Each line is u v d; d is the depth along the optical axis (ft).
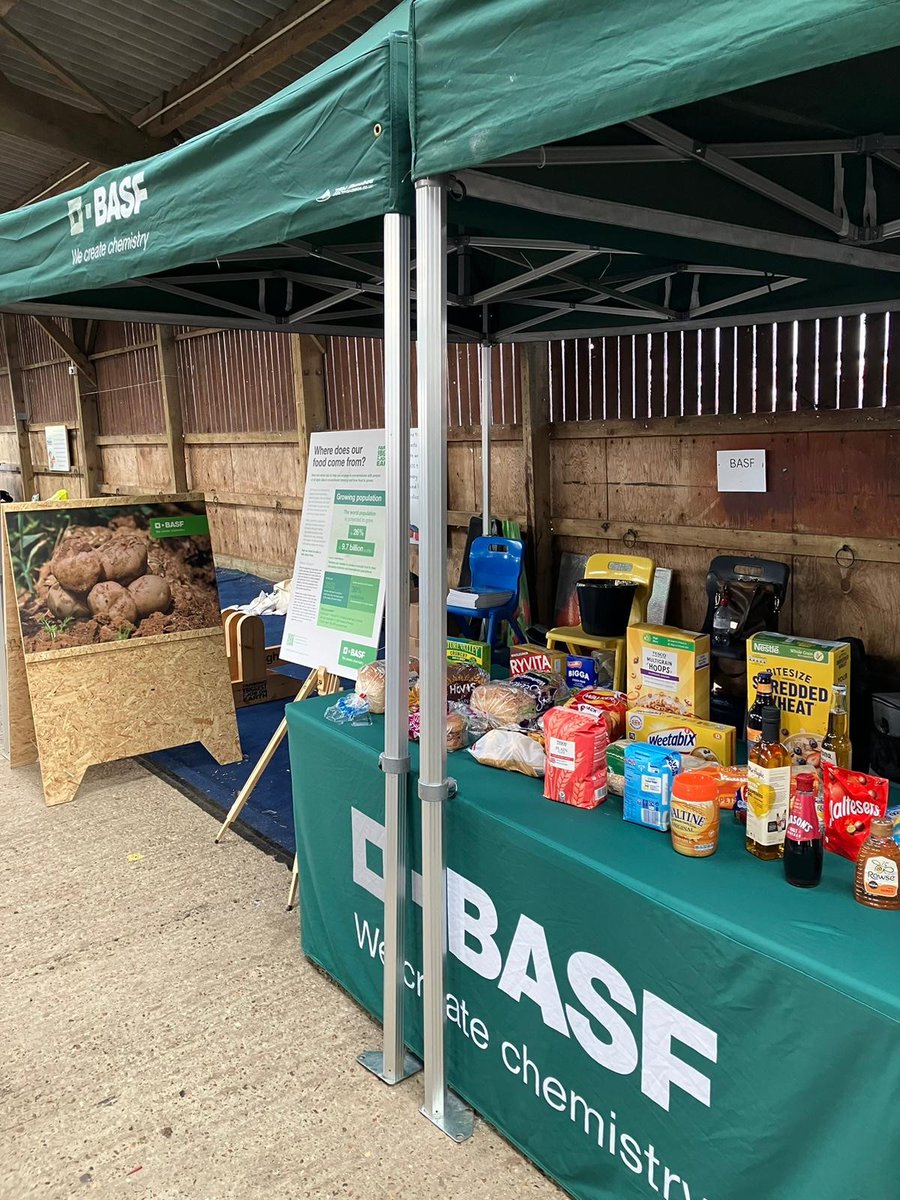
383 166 5.05
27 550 11.60
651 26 3.62
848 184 6.90
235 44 19.21
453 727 6.73
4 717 13.29
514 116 4.24
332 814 7.30
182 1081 6.63
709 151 5.65
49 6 18.29
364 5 16.08
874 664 13.48
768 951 3.98
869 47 3.03
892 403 12.93
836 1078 3.78
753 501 14.74
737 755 6.28
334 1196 5.57
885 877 4.25
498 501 19.02
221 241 6.24
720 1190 4.40
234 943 8.45
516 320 14.84
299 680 16.48
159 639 12.44
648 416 16.29
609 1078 4.97
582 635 12.66
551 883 5.15
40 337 38.68
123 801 11.82
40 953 8.32
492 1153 5.87
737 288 11.89
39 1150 6.02
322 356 23.97
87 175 27.73
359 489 9.07
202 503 12.87
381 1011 7.12
